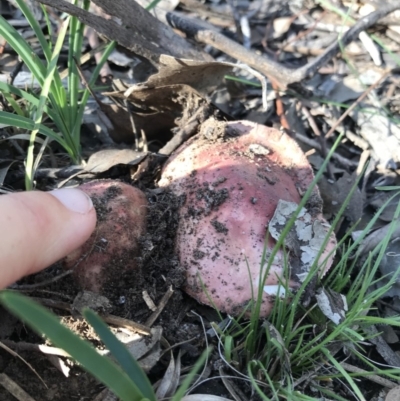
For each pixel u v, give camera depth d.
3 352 0.11
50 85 0.14
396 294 0.14
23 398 0.10
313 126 0.18
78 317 0.11
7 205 0.09
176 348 0.12
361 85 0.19
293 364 0.11
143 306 0.12
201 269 0.12
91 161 0.14
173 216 0.12
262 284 0.11
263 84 0.14
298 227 0.12
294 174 0.13
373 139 0.18
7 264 0.09
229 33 0.21
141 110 0.16
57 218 0.09
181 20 0.19
